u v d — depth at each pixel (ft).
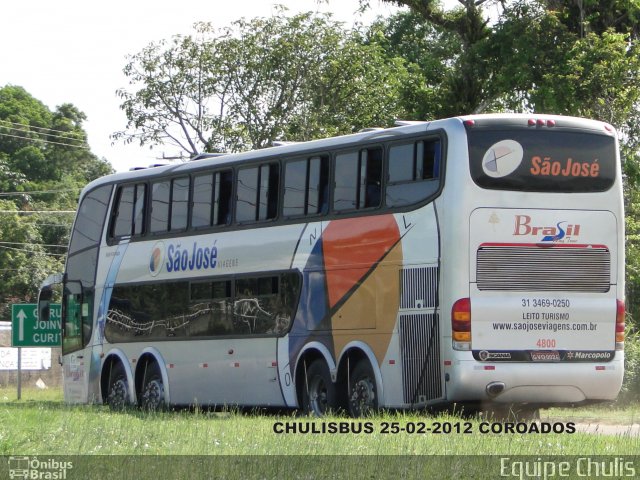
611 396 82.17
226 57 193.36
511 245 80.12
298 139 188.85
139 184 109.81
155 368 106.42
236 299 97.19
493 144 80.43
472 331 78.84
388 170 84.58
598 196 82.48
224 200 99.50
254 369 95.25
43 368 220.02
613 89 136.46
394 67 201.87
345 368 86.63
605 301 82.17
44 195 357.41
